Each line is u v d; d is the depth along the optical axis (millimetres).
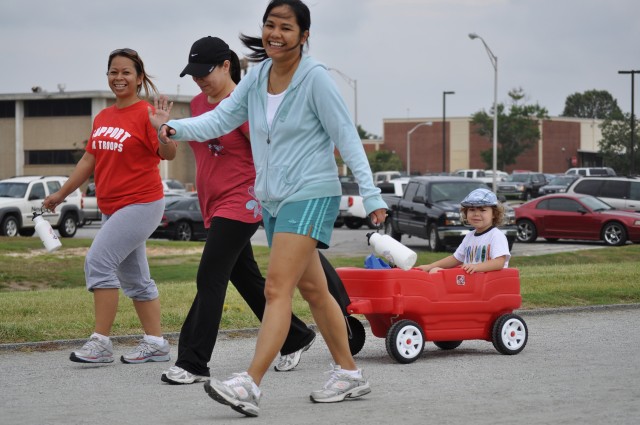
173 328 12305
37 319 12508
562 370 9297
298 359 9633
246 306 13844
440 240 31078
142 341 10148
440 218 31109
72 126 101188
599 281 17578
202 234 39562
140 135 9562
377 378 9031
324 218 7258
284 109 7254
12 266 24125
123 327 12086
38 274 22953
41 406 7789
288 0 7184
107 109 9891
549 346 11133
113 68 9641
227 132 7680
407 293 10078
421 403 7656
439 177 33406
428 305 10211
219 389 6891
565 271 19438
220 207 8805
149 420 7152
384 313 10297
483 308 10523
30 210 39062
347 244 34938
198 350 8781
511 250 31891
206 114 7609
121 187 9641
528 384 8516
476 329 10570
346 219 49812
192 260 26312
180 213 39156
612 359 9961
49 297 14797
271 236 7535
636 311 14859
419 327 10133
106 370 9602
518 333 10633
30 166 102812
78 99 101375
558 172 137375
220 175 8844
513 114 127312
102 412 7500
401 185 48500
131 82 9672
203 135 7539
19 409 7664
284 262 7172
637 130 113375
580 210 35250
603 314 14484
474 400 7758
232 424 6914
